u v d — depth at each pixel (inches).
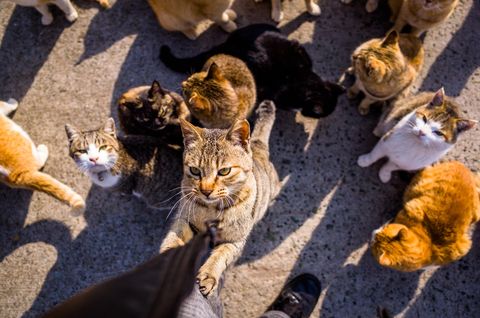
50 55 51.4
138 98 41.6
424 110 37.4
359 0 51.1
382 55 39.2
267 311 43.8
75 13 51.3
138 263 46.0
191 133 31.7
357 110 48.8
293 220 46.7
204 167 31.3
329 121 48.8
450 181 40.6
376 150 43.3
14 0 45.2
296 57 44.1
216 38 50.8
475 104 48.8
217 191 31.2
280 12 49.9
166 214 46.9
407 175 46.9
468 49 49.9
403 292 44.7
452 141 37.3
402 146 39.7
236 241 35.6
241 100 41.4
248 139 31.7
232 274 45.7
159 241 46.4
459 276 44.9
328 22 50.8
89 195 47.6
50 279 46.1
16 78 51.0
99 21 51.8
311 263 45.8
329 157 48.1
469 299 44.5
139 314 18.8
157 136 43.2
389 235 39.4
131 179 40.9
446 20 50.4
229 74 41.8
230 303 45.3
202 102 38.1
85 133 38.5
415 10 43.4
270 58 43.8
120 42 51.3
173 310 19.3
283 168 47.9
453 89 49.1
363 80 41.4
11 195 48.0
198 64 47.2
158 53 50.7
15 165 42.1
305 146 48.4
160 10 46.2
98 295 20.6
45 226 47.2
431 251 40.3
